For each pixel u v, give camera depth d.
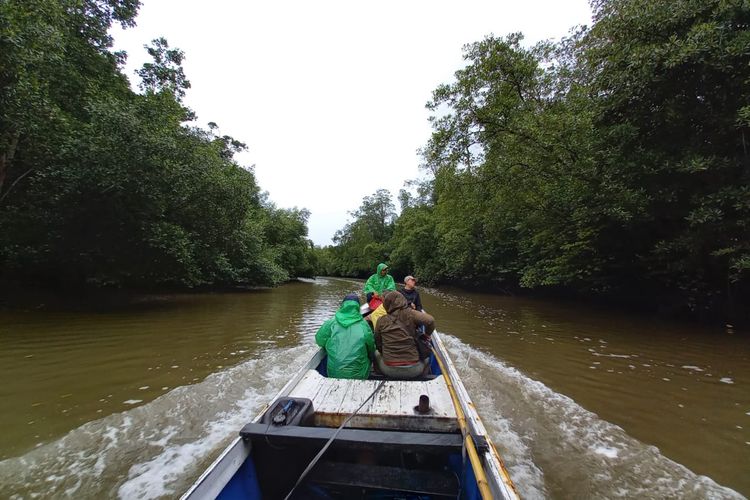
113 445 2.95
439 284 27.59
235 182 14.56
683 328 7.98
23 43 7.10
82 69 11.32
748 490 2.49
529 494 2.43
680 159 6.93
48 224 9.37
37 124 8.23
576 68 11.43
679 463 2.81
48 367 4.94
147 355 5.56
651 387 4.39
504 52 10.96
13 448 2.89
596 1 9.90
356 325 3.35
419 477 2.04
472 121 11.85
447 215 20.56
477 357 5.66
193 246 12.74
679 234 7.65
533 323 8.71
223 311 10.48
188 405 3.74
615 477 2.62
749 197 6.04
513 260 17.08
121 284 14.02
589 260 10.27
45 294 11.09
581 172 8.64
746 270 6.86
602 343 6.57
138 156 9.20
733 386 4.40
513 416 3.59
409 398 2.56
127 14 12.93
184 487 2.44
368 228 55.50
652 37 7.14
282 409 2.20
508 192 11.65
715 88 6.62
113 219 9.73
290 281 33.91
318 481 2.07
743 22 6.18
